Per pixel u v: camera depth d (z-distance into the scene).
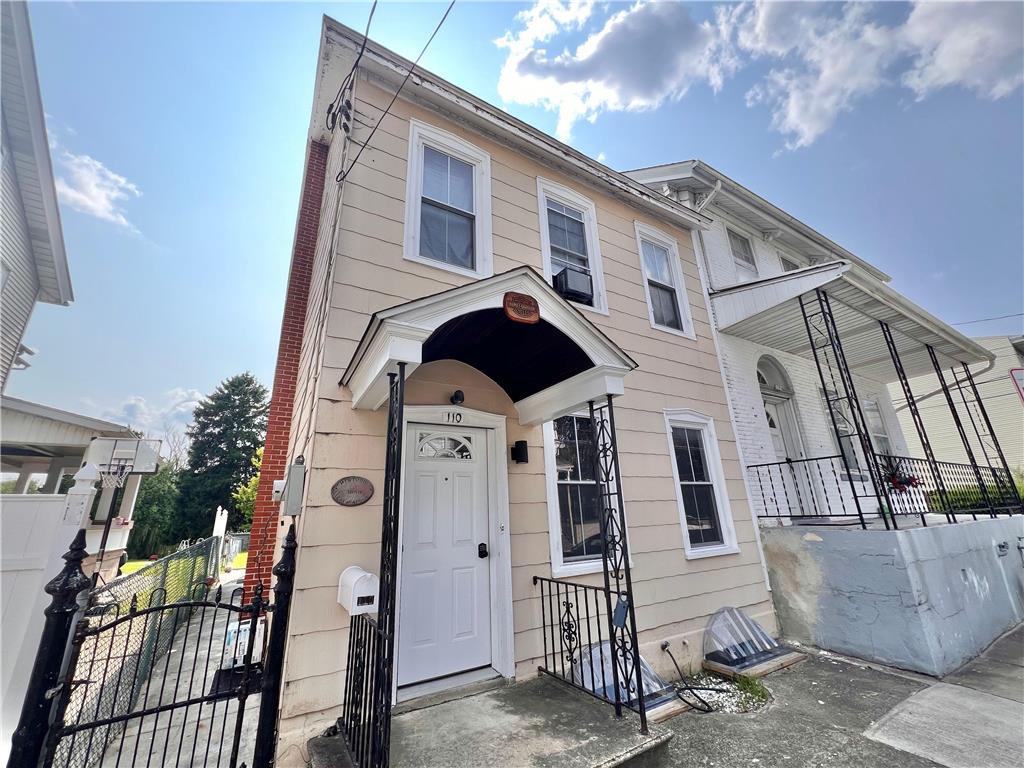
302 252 6.94
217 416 28.83
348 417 3.47
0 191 8.87
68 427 9.19
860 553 5.09
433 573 3.69
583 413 5.09
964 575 5.60
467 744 2.61
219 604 2.42
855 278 5.73
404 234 4.31
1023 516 7.83
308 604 2.95
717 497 5.87
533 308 3.38
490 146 5.40
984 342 15.04
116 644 4.07
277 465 6.11
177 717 3.77
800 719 3.60
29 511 2.96
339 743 2.65
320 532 3.12
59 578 2.03
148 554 21.86
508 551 3.97
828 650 5.19
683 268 7.05
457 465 4.09
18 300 10.92
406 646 3.43
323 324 3.82
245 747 3.18
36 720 1.84
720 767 2.97
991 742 3.16
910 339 7.62
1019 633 5.84
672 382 6.01
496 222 5.09
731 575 5.50
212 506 25.69
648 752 2.59
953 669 4.61
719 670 4.59
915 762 2.96
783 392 7.66
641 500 5.11
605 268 6.00
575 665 3.91
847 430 8.32
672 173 7.81
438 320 2.96
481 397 4.29
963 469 8.30
